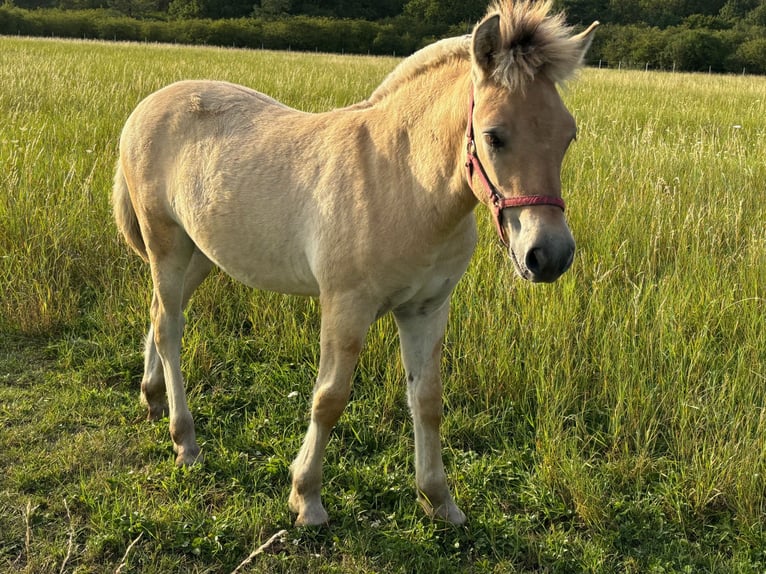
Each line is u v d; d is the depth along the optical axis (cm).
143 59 2108
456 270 261
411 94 251
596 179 632
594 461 328
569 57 204
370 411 360
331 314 261
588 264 475
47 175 579
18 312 432
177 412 325
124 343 428
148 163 327
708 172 693
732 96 1692
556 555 270
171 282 331
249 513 289
